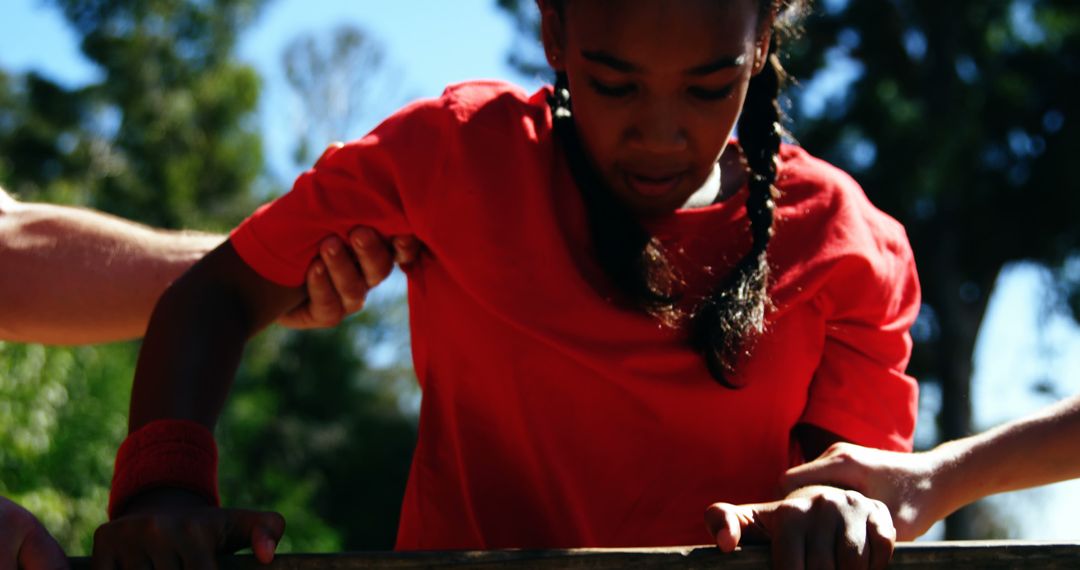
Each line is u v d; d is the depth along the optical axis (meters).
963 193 18.42
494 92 2.08
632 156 1.84
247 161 26.23
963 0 18.27
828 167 2.16
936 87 18.62
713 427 1.94
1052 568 1.43
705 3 1.74
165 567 1.52
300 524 14.59
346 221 2.04
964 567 1.46
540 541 1.99
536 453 1.97
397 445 25.31
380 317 26.17
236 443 16.91
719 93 1.80
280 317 2.21
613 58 1.76
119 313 2.40
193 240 2.50
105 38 25.50
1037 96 18.83
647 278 1.90
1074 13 18.64
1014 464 1.82
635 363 1.92
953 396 18.83
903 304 2.10
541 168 1.98
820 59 18.41
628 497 1.95
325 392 24.83
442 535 2.03
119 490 1.73
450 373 2.02
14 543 1.50
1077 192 18.44
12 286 2.35
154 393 1.87
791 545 1.50
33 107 26.11
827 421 2.01
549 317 1.93
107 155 25.59
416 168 2.00
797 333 1.98
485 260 1.95
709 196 2.06
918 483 1.73
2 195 2.45
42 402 7.61
